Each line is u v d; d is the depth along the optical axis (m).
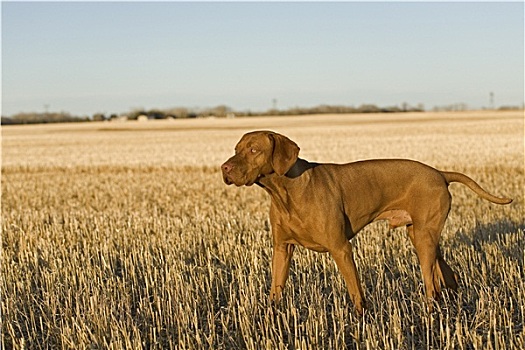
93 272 8.92
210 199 17.62
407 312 6.93
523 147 31.73
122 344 6.39
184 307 7.26
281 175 6.64
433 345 6.34
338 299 7.29
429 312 6.91
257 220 12.88
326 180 7.10
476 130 49.03
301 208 6.89
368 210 7.41
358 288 7.00
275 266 7.39
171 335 6.60
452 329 6.56
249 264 9.04
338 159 29.88
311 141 42.28
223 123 81.56
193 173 25.20
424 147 34.31
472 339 5.99
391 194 7.54
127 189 20.55
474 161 25.48
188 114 118.69
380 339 6.21
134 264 9.59
